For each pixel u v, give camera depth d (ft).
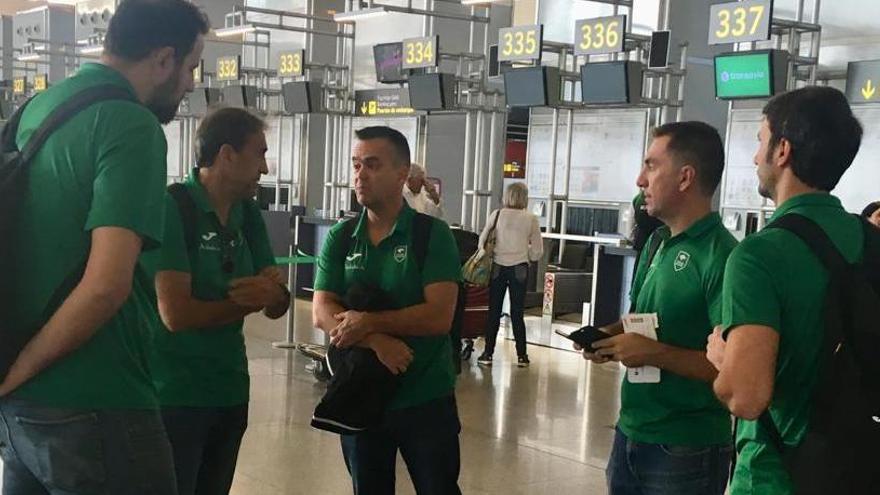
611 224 35.27
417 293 8.64
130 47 5.82
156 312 6.99
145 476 5.76
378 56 38.37
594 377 24.34
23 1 70.69
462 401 21.07
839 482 4.98
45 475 5.58
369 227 8.90
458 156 40.70
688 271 7.31
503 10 41.50
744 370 5.23
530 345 29.60
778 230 5.46
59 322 5.28
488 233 25.48
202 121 8.49
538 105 30.53
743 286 5.36
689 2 32.04
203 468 8.71
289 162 47.80
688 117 32.19
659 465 7.39
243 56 52.65
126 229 5.37
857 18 28.50
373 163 8.54
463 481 15.16
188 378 8.17
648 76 30.04
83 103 5.56
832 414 5.06
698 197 7.43
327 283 9.01
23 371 5.37
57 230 5.44
